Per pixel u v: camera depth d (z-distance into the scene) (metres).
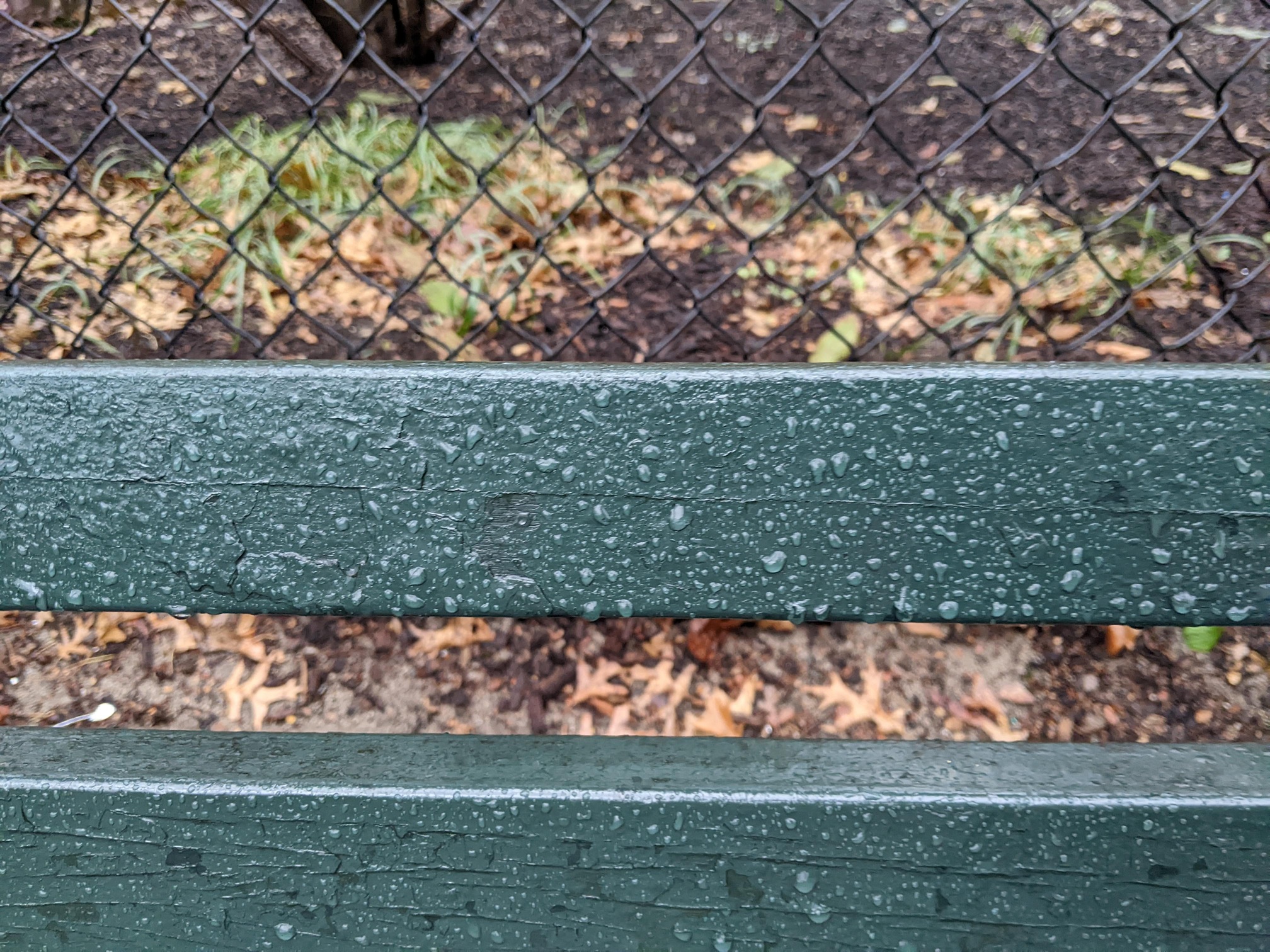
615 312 0.75
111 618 0.62
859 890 0.40
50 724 0.58
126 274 0.76
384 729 0.59
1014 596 0.40
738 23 1.02
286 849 0.40
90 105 0.90
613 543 0.41
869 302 0.74
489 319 0.66
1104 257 0.74
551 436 0.41
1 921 0.41
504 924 0.41
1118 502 0.40
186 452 0.41
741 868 0.40
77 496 0.41
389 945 0.41
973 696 0.59
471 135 0.85
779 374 0.41
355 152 0.82
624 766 0.40
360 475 0.41
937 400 0.40
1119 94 0.49
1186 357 0.68
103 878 0.41
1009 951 0.40
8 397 0.41
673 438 0.41
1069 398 0.40
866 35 0.99
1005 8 1.01
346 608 0.41
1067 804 0.38
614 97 0.93
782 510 0.41
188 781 0.40
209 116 0.56
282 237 0.79
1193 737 0.57
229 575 0.41
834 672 0.60
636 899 0.40
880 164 0.85
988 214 0.78
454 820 0.40
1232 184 0.79
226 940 0.41
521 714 0.59
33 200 0.81
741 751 0.41
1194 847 0.39
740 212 0.82
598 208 0.83
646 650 0.61
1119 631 0.61
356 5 0.86
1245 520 0.39
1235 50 0.93
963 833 0.39
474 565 0.41
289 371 0.41
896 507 0.40
